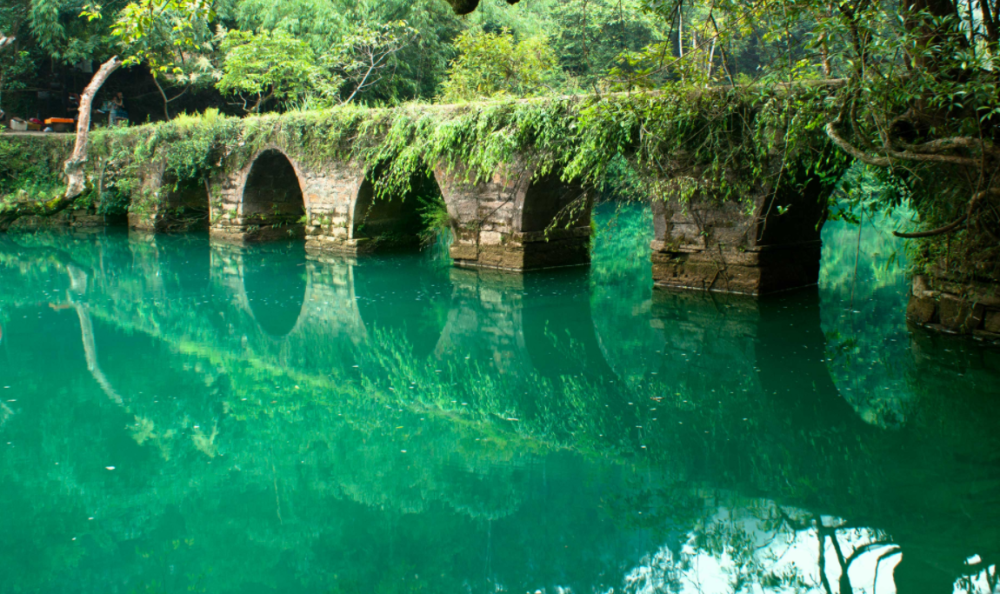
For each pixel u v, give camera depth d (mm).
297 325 9664
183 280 12703
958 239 7586
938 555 3998
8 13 23094
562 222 13219
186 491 4859
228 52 21047
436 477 5094
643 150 10172
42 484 4930
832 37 6215
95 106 25641
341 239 15336
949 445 5414
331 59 20266
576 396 6762
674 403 6473
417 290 11594
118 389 6961
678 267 10812
